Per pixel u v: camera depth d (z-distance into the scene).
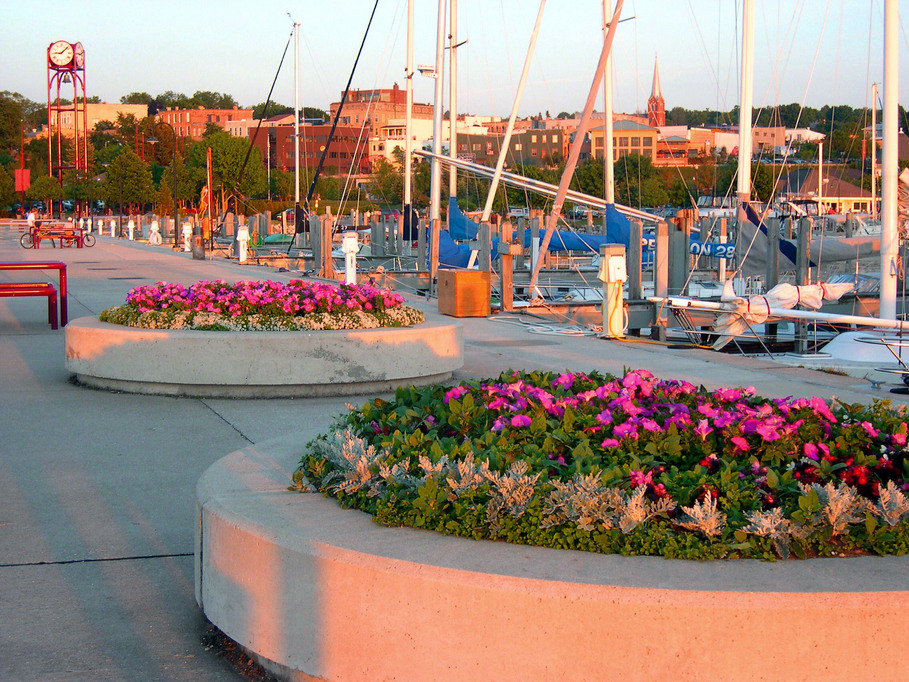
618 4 18.00
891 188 15.66
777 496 4.37
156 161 122.94
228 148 93.81
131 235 60.81
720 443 5.07
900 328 13.38
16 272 28.31
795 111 176.88
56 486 7.00
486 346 14.00
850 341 14.28
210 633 4.68
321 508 4.55
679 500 4.20
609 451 4.86
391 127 148.50
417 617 3.71
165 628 4.73
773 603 3.43
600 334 15.22
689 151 117.12
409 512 4.26
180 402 9.80
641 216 29.38
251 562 4.21
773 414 5.43
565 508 4.06
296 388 10.05
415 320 11.56
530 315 19.14
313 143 141.00
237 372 9.88
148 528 6.14
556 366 11.97
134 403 9.74
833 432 5.15
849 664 3.44
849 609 3.43
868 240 27.86
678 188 84.19
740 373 11.47
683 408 5.49
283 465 5.45
